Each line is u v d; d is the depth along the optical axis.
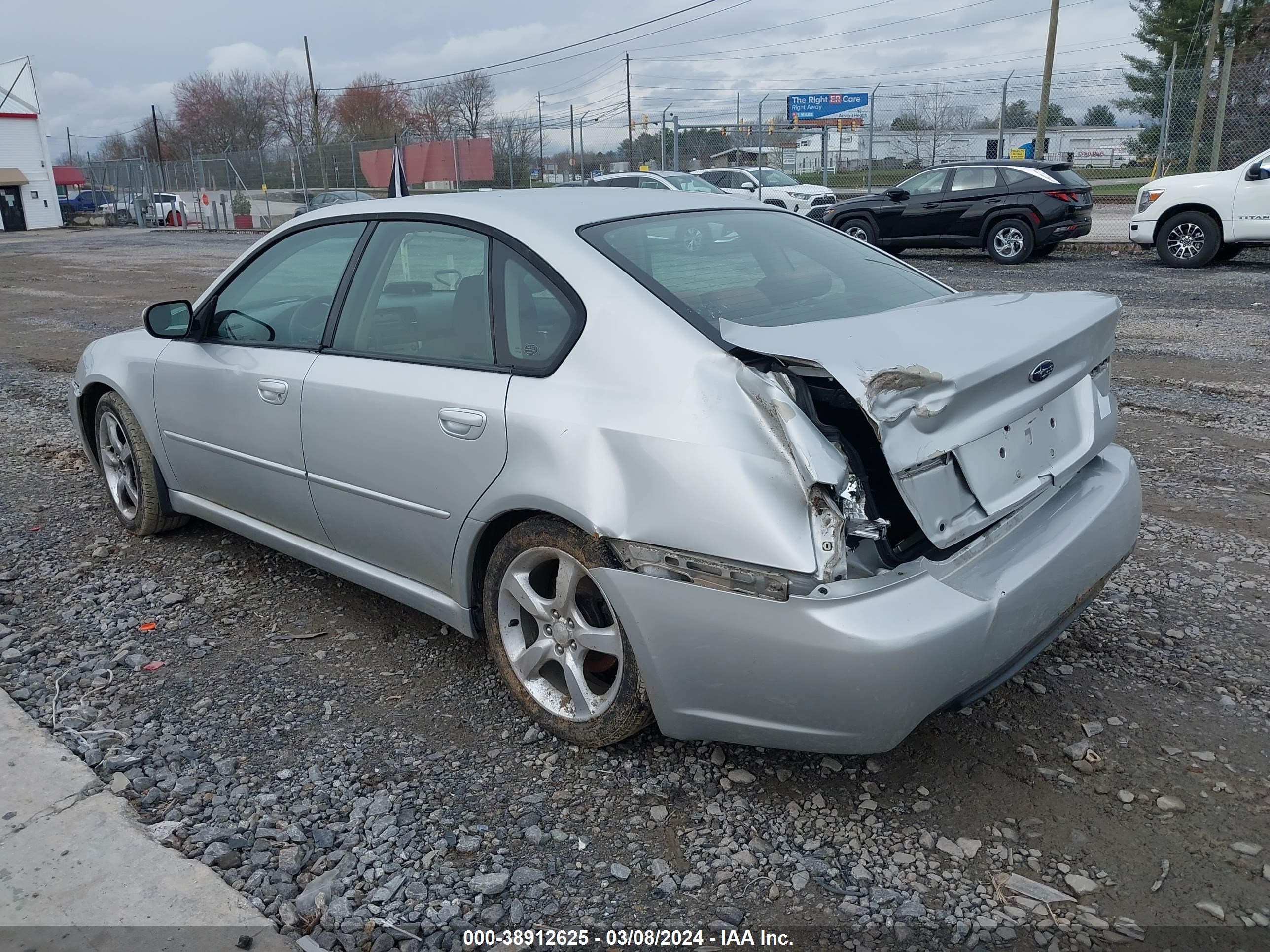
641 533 2.49
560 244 2.92
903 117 22.14
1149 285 12.41
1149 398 6.91
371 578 3.52
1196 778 2.70
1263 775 2.70
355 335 3.43
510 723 3.10
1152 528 4.48
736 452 2.35
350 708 3.20
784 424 2.30
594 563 2.62
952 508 2.42
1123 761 2.79
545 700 2.99
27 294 16.47
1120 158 22.62
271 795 2.73
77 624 3.84
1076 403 2.96
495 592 3.04
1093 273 13.84
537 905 2.31
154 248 28.09
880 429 2.20
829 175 26.72
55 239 35.91
